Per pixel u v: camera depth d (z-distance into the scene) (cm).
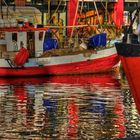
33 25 7969
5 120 3953
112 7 9406
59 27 7644
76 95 5228
